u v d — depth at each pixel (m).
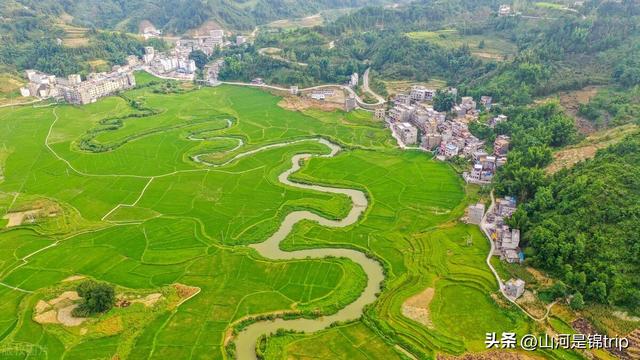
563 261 151.12
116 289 156.00
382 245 177.62
